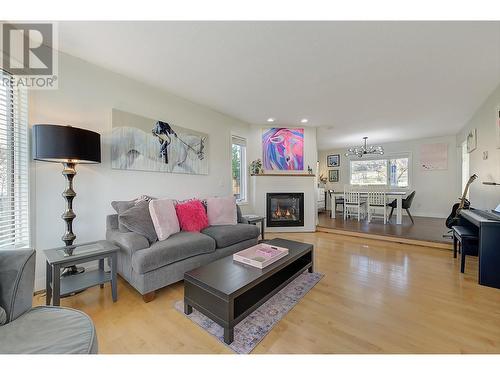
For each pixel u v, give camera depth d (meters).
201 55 2.29
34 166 2.06
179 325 1.64
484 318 1.71
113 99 2.63
